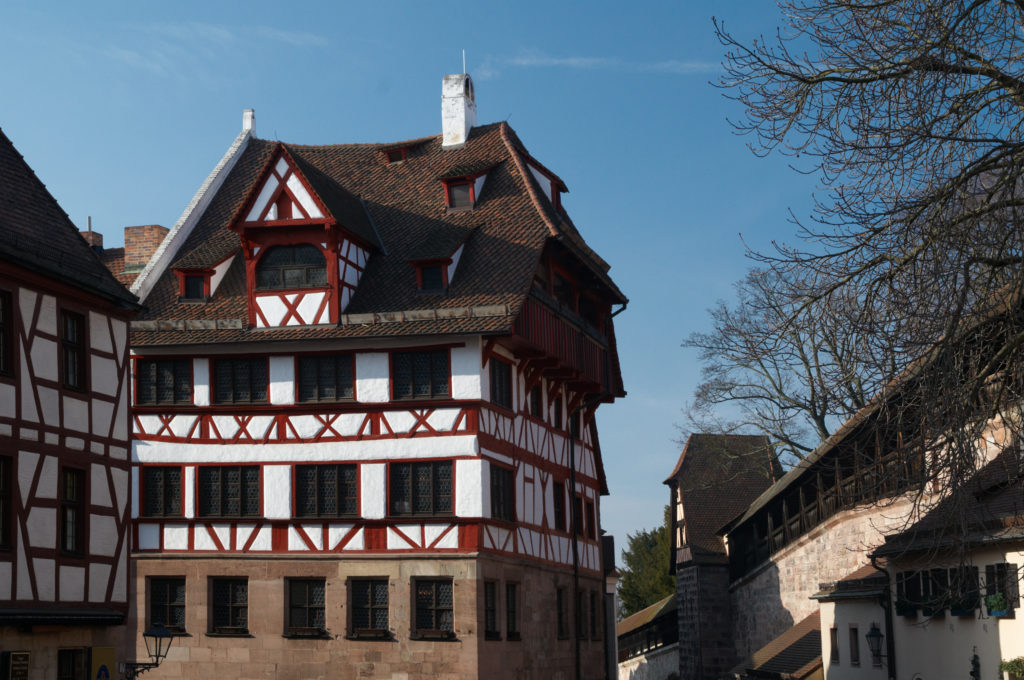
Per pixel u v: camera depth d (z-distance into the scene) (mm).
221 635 27578
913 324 13625
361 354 28000
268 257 28656
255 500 28141
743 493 52062
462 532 26938
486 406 27656
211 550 27953
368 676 26844
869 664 28812
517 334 27672
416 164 34062
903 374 14055
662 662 56531
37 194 21094
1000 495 22672
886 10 14227
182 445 28453
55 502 18875
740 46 14922
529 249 29188
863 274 14680
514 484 29203
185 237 32125
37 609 18156
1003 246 13242
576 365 32312
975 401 13766
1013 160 13406
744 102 14836
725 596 49594
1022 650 21219
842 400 15289
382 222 31750
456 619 26625
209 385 28500
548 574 31266
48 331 19188
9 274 18438
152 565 28125
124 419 21000
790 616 40906
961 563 13977
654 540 83312
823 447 34219
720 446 45844
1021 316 13570
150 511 28438
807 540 38906
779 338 15531
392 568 27141
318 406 27969
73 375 19938
